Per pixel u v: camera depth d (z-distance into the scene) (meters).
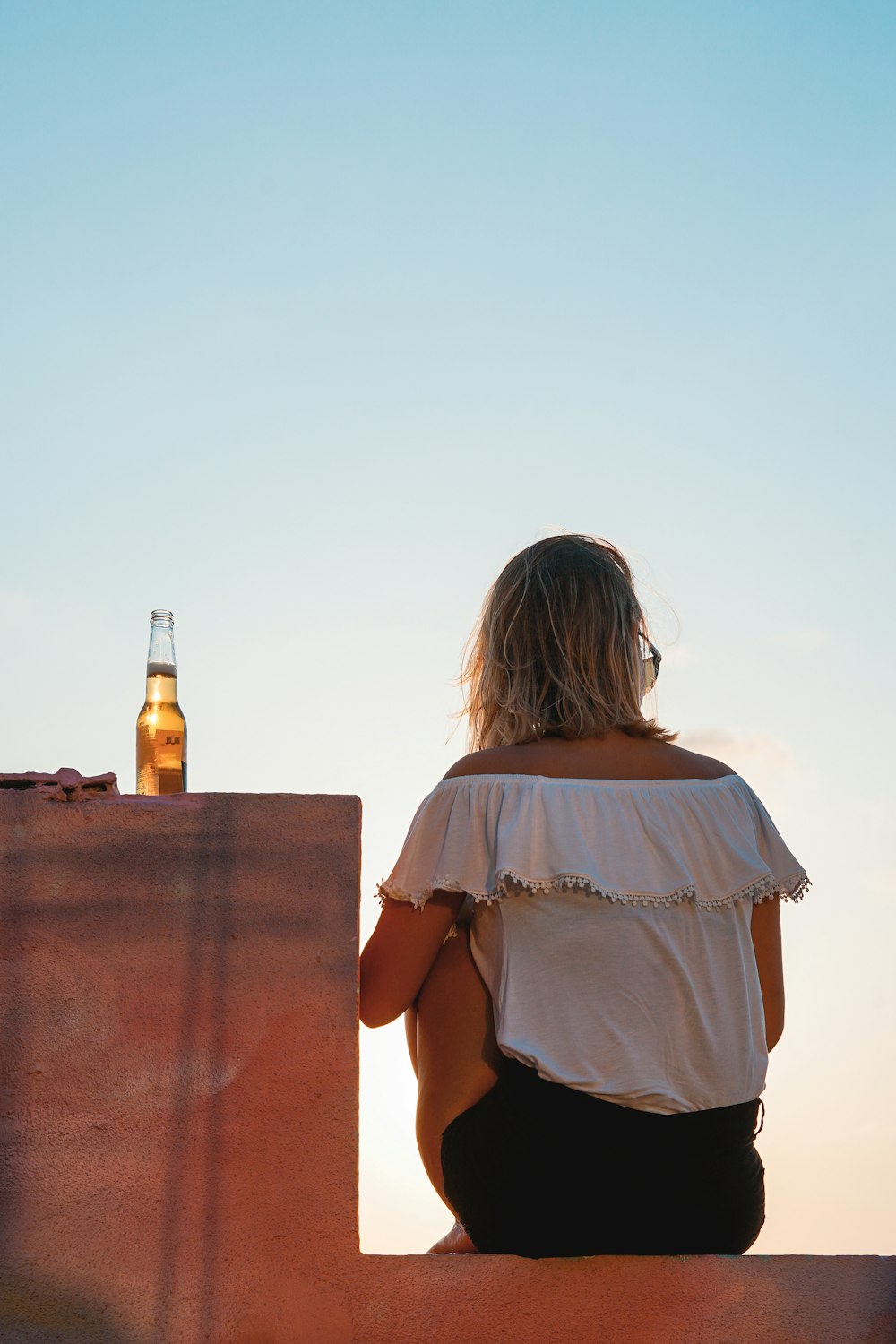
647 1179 1.88
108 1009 1.89
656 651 2.27
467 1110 1.95
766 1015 2.11
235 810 1.97
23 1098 1.85
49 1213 1.81
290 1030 1.90
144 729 2.26
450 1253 2.03
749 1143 1.97
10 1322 1.77
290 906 1.94
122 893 1.93
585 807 1.98
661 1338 1.87
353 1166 1.86
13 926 1.90
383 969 2.00
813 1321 1.89
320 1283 1.83
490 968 1.96
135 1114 1.85
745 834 2.03
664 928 1.92
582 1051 1.86
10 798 1.94
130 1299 1.79
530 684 2.12
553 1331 1.85
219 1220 1.83
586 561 2.18
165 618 2.33
